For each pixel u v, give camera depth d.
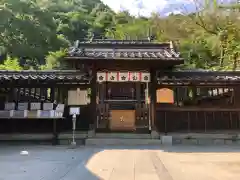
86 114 12.91
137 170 6.78
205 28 25.16
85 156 8.88
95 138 12.42
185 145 11.98
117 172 6.54
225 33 23.33
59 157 8.62
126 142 12.21
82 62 12.47
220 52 28.55
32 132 12.67
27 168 6.87
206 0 25.02
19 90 12.91
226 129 12.91
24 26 31.22
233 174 6.30
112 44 14.41
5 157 8.55
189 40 31.95
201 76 13.25
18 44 31.19
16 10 31.89
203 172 6.52
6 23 30.34
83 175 6.21
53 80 12.24
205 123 12.98
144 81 13.10
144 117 13.51
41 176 6.04
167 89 13.08
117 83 15.68
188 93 13.20
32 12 33.66
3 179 5.75
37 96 13.00
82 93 12.97
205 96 13.25
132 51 13.63
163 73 13.48
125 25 50.53
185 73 13.52
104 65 13.02
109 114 13.70
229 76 13.11
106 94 15.53
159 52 13.29
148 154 9.41
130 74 13.07
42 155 9.00
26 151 9.71
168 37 31.56
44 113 11.96
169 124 12.95
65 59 12.02
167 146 11.59
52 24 35.53
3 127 12.66
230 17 22.88
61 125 12.81
